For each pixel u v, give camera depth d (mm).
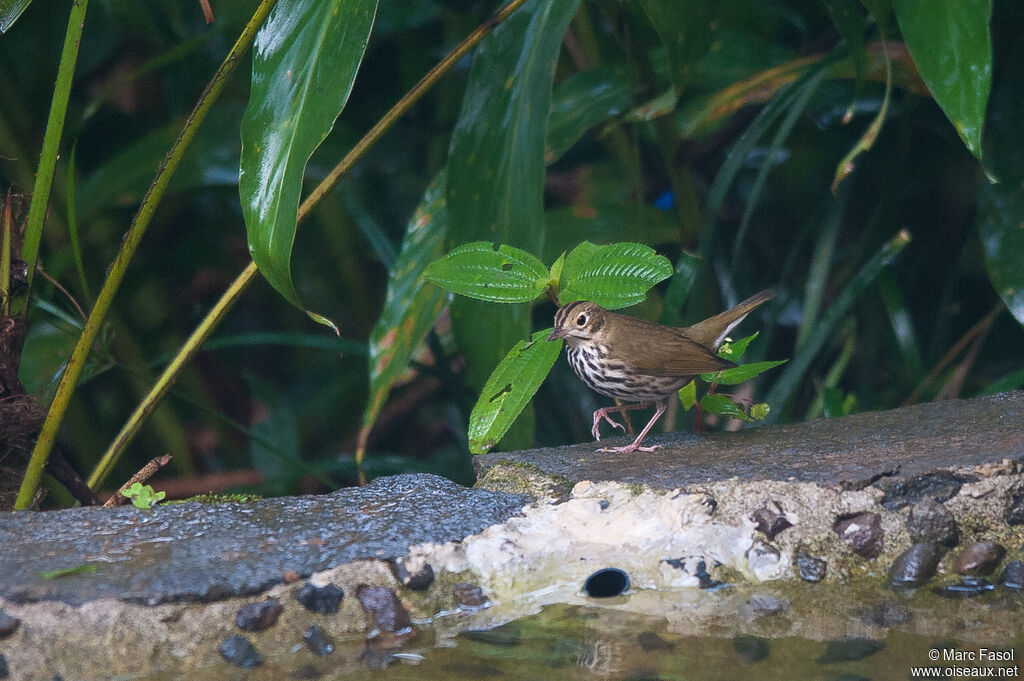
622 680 4500
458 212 7316
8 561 4941
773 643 4859
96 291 10070
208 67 10945
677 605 5234
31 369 9148
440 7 10758
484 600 5184
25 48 10766
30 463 6266
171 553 5074
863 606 5238
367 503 5746
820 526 5637
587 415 10203
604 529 5621
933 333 9945
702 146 10031
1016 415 6684
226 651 4637
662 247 11172
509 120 7250
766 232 11602
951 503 5723
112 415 10914
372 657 4719
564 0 7312
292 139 5348
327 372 12594
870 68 8422
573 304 6875
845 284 9992
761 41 9727
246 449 12328
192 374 11070
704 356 6781
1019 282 8227
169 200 11102
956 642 4855
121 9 10773
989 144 8438
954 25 6191
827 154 11016
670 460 6340
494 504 5777
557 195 12094
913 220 10805
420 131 12070
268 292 12570
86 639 4559
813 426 6910
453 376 9883
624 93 8742
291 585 4871
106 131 11617
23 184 9266
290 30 5566
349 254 11453
